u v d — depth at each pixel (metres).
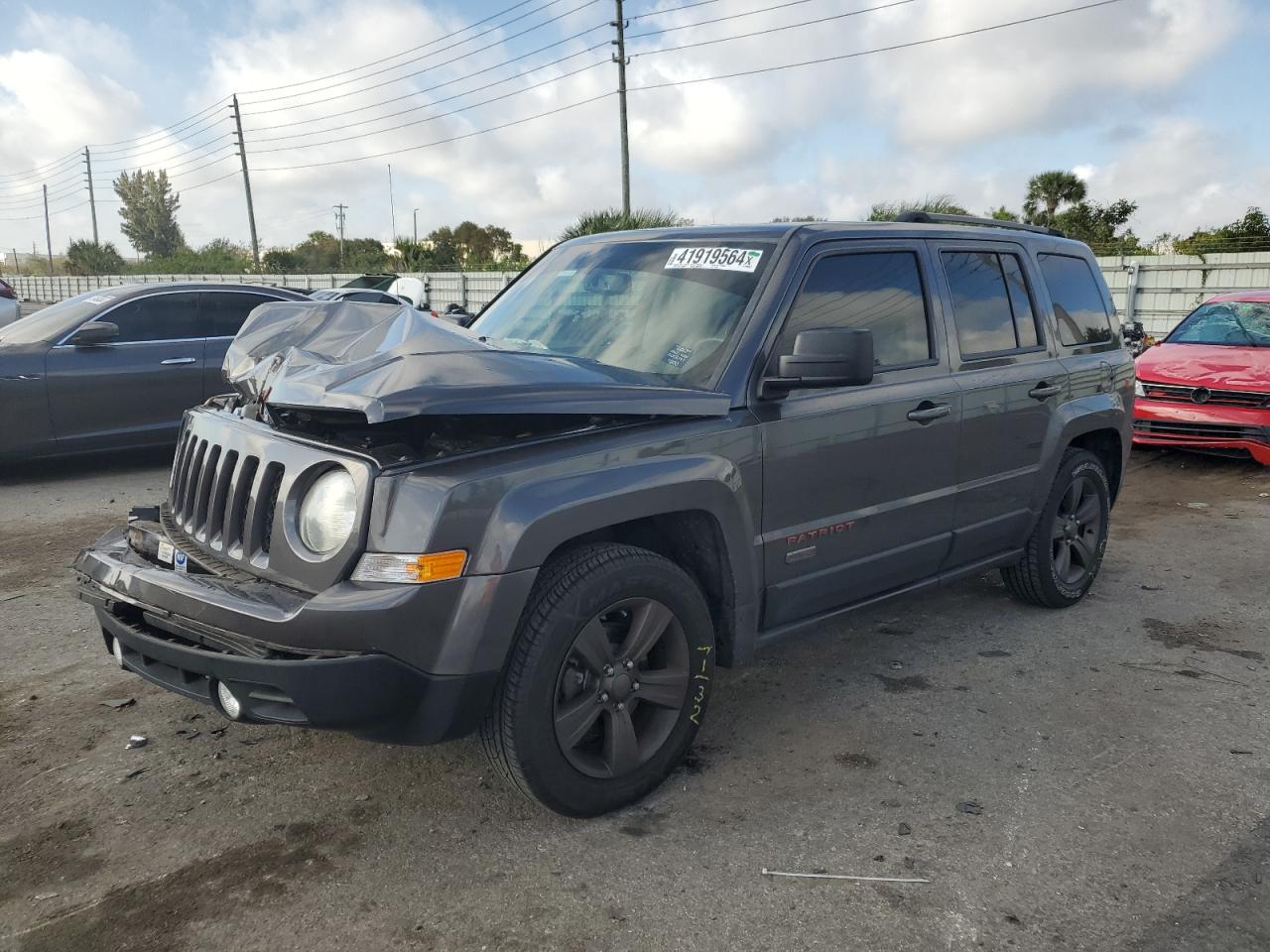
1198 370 8.38
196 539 3.07
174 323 8.26
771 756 3.39
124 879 2.67
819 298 3.51
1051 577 4.77
